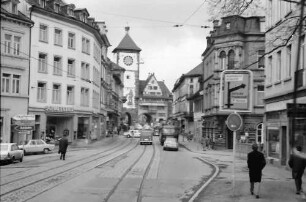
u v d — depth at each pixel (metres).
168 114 162.12
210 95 59.41
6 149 30.58
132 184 19.17
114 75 102.88
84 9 60.94
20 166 28.09
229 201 14.67
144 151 49.59
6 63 45.00
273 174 23.56
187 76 98.25
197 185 19.34
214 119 55.94
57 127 57.69
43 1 54.41
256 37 51.12
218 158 39.66
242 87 15.94
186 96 96.31
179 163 32.88
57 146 53.50
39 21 52.88
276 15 28.77
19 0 50.00
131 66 143.50
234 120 16.03
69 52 57.66
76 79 58.84
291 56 26.23
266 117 31.59
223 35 52.34
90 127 63.28
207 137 60.75
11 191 16.25
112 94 99.31
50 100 54.72
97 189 17.27
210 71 59.12
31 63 51.66
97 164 29.61
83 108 60.97
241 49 51.44
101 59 75.31
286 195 15.98
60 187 17.62
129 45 143.12
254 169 15.79
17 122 39.69
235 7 15.95
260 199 15.08
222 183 19.84
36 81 52.44
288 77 26.41
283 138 27.45
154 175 23.27
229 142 53.78
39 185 18.16
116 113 108.50
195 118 68.94
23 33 47.09
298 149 16.16
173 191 17.25
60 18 55.94
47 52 54.19
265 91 32.03
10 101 45.75
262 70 49.81
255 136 50.72
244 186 18.66
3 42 44.69
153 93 162.12
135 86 143.00
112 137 88.06
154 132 121.50
